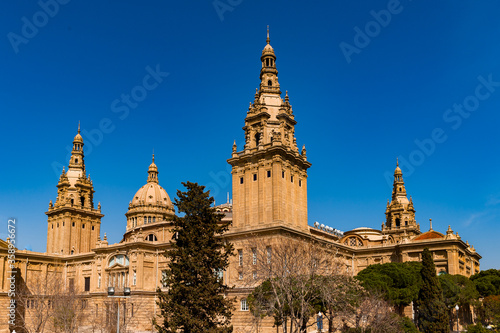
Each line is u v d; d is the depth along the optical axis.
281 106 98.25
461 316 98.56
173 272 61.19
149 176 170.25
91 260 120.69
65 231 136.75
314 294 65.25
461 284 92.62
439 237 114.88
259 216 89.44
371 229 145.00
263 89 100.81
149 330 98.75
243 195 93.94
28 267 122.31
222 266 63.16
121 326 83.88
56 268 127.25
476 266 130.62
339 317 76.06
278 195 87.94
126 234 140.12
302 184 98.06
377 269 84.38
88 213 142.50
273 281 63.44
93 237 143.88
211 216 64.19
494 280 102.81
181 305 59.09
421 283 82.56
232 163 97.31
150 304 102.44
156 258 107.00
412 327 68.81
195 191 64.31
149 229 131.38
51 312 103.81
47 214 143.50
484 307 93.50
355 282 70.50
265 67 102.88
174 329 58.03
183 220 63.34
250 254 83.12
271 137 95.19
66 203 139.12
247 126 97.62
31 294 114.88
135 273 103.50
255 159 93.38
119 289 101.88
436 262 105.44
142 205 160.25
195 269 60.31
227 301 61.88
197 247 61.66
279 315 65.12
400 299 79.19
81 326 106.44
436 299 78.75
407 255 109.44
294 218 93.00
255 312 66.38
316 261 68.56
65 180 142.38
